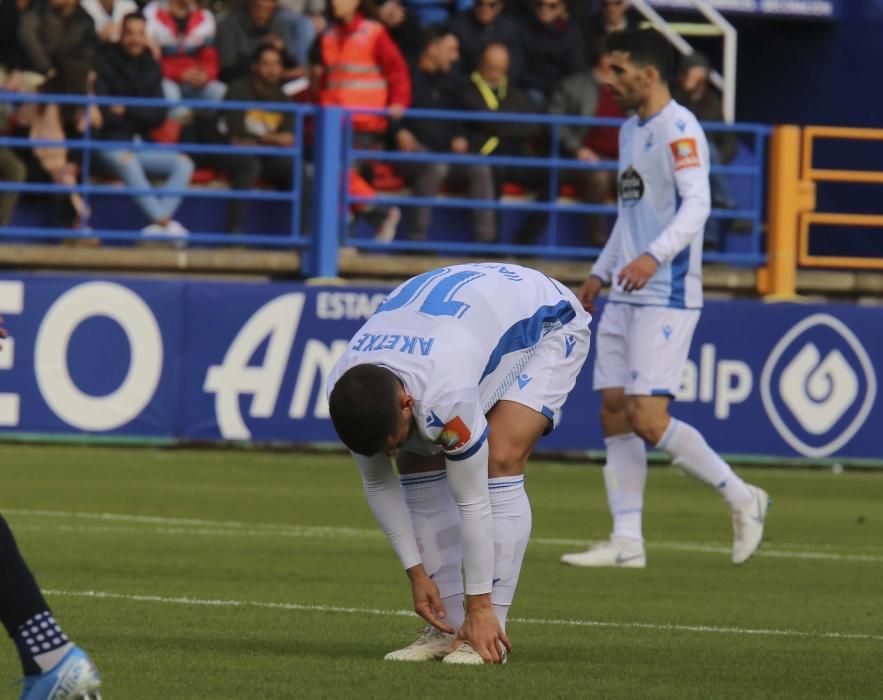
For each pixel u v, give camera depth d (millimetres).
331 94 41531
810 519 31609
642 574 23281
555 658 15797
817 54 56188
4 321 38031
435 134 41875
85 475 33656
